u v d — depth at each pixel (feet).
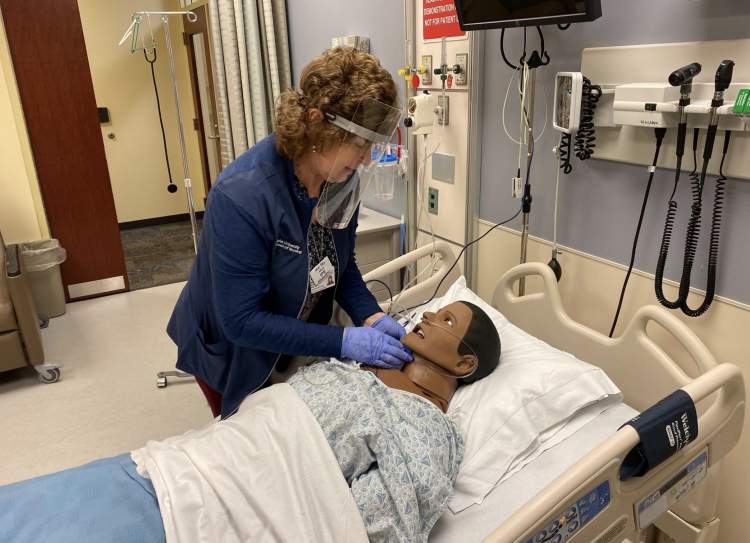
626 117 4.50
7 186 10.49
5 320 8.20
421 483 3.53
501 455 4.10
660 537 5.08
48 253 10.60
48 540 3.25
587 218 5.48
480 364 4.58
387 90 3.43
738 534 4.92
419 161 7.77
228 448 3.76
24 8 9.83
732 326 4.47
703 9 4.11
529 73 5.61
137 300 11.86
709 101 4.14
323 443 3.70
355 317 4.98
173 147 16.78
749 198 4.17
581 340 5.22
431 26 6.91
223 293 3.80
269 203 3.69
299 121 3.48
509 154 6.22
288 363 5.00
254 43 10.08
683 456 3.76
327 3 9.13
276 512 3.43
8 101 10.09
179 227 17.13
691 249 4.44
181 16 14.93
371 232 8.20
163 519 3.42
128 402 8.20
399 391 4.17
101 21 14.83
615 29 4.77
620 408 4.64
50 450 7.18
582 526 3.24
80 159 11.02
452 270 6.52
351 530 3.40
